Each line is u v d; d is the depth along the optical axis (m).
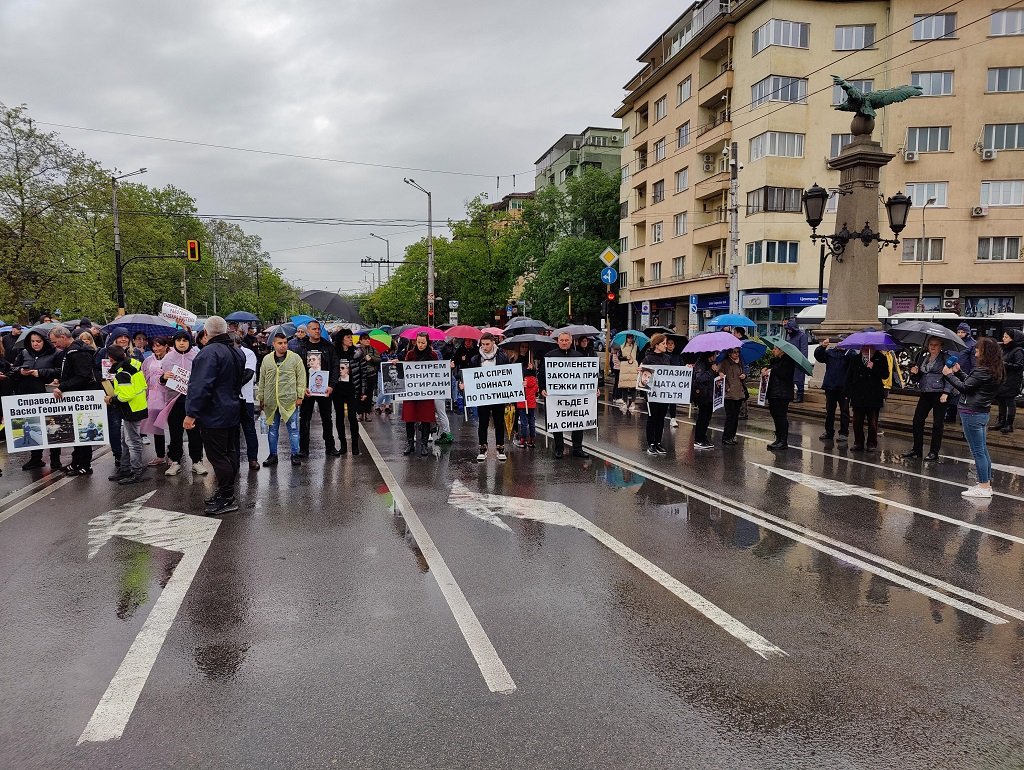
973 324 24.91
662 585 4.94
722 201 36.44
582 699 3.40
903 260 33.59
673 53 41.03
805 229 32.84
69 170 30.39
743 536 6.10
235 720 3.23
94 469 9.24
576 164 67.00
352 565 5.34
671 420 13.41
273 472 8.88
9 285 28.02
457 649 3.94
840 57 32.62
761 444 11.25
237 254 87.25
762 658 3.86
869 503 7.31
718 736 3.10
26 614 4.46
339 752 2.98
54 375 8.95
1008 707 3.37
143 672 3.70
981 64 32.28
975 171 32.75
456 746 3.02
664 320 43.69
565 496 7.55
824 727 3.18
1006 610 4.53
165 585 4.94
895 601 4.68
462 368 10.33
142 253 51.78
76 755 2.97
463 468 9.11
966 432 7.68
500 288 52.22
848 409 11.65
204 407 6.71
